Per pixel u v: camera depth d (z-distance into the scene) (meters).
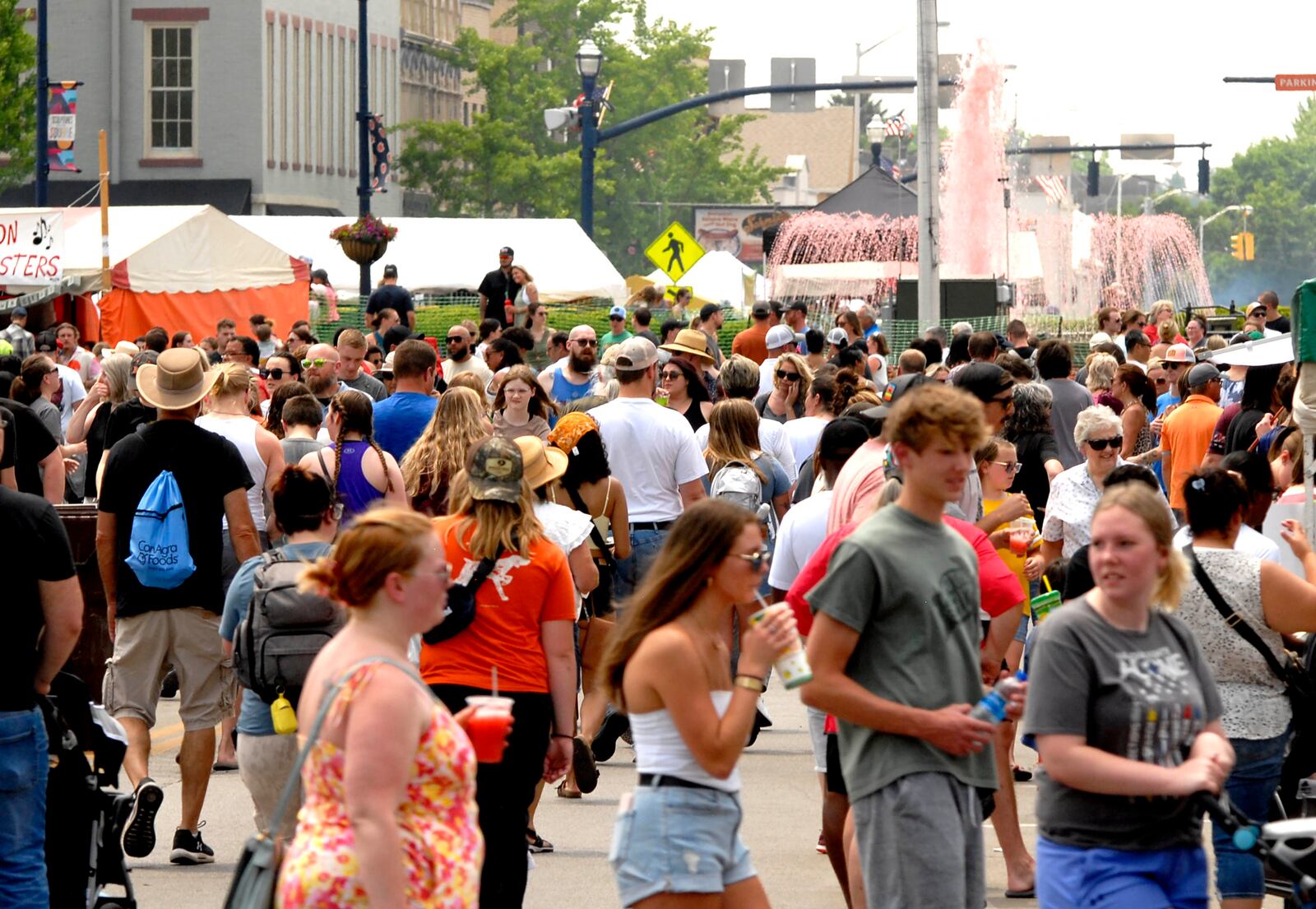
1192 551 9.25
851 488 10.80
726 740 7.52
